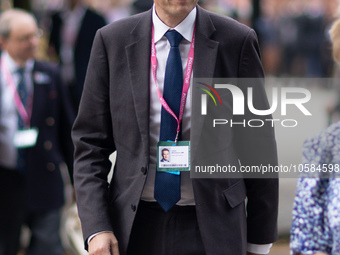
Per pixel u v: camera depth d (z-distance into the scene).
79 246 12.98
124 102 9.17
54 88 15.20
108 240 8.96
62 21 24.41
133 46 9.21
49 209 15.11
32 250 15.28
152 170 9.09
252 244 9.67
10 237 15.02
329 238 8.54
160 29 9.16
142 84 9.09
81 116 9.54
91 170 9.38
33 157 14.95
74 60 23.97
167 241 9.09
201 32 9.09
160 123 9.07
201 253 9.05
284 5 56.91
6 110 14.85
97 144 9.49
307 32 55.03
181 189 9.05
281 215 19.52
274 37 55.16
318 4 56.09
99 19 23.91
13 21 14.85
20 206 14.95
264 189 9.38
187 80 9.06
